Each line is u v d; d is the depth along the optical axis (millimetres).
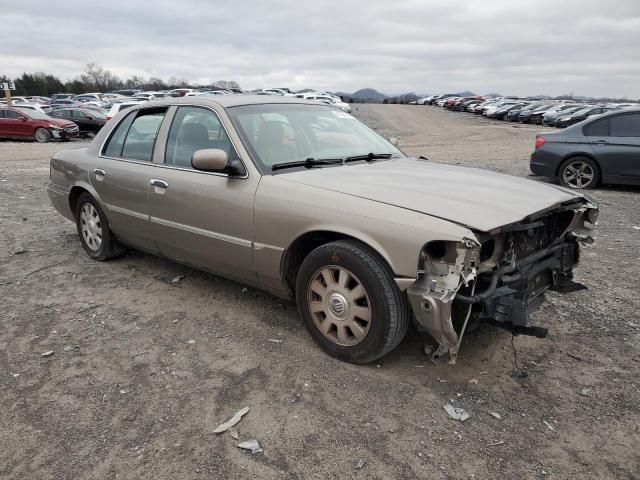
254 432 2699
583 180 9852
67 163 5359
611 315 4062
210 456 2529
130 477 2402
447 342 2867
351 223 3100
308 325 3490
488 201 3162
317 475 2410
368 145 4430
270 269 3588
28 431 2721
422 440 2641
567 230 3770
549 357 3441
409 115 48750
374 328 3088
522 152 17703
